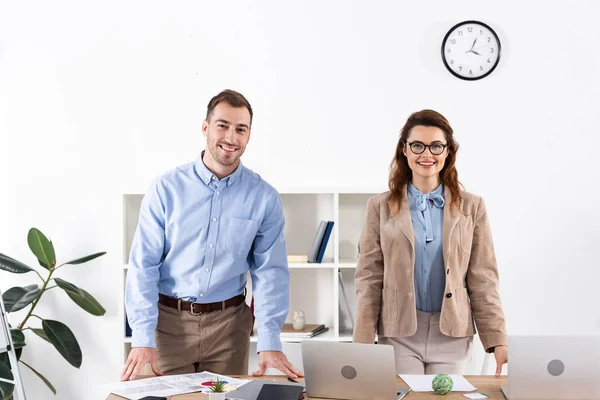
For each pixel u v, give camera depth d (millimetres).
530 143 4121
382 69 4121
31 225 4109
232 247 2707
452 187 2818
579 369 2145
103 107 4117
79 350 3852
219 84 4113
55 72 4117
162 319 2736
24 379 4074
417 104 4121
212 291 2715
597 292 4105
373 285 2842
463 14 4125
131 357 2514
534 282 4109
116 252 4109
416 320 2752
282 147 4105
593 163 4125
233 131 2596
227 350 2764
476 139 4121
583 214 4121
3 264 3754
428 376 2492
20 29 4113
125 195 3934
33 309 4039
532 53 4125
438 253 2775
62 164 4117
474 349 4008
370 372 2164
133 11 4109
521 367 2148
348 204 4074
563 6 4125
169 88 4109
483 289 2793
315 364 2227
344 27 4121
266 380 2412
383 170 4109
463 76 4105
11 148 4109
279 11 4113
